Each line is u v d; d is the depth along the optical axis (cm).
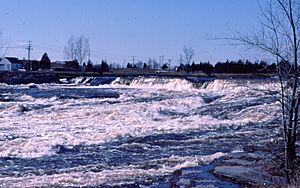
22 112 3384
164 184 1390
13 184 1411
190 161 1727
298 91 1245
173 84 6450
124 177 1492
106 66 10806
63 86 7025
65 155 1900
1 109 3516
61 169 1639
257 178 1336
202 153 1939
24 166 1692
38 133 2425
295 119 1262
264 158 1560
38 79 8062
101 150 2017
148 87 6675
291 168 1263
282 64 1252
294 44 1219
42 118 3056
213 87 5600
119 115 3175
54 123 2844
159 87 6562
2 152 1920
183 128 2656
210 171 1515
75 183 1423
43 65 11788
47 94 5103
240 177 1362
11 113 3325
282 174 1330
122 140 2272
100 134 2391
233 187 1294
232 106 3459
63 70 10700
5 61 12331
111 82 7612
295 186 1158
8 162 1756
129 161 1786
